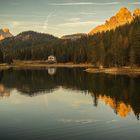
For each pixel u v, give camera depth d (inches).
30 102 2682.1
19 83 4397.1
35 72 6722.4
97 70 6338.6
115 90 3336.6
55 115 2090.3
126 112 2142.0
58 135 1596.9
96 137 1551.4
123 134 1596.9
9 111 2266.2
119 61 6117.1
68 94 3159.5
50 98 2896.2
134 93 3070.9
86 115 2069.4
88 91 3363.7
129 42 6200.8
